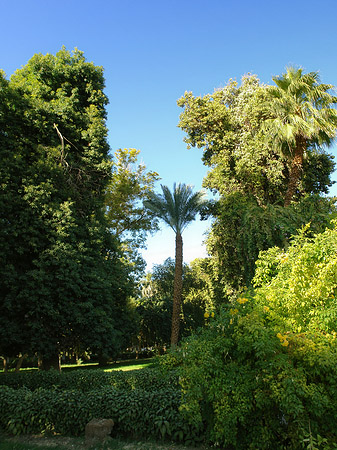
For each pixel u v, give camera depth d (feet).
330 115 44.91
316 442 11.38
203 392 13.25
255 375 12.25
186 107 61.36
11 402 18.49
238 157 54.08
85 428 15.98
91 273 41.68
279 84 47.60
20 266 38.75
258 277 20.12
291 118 44.45
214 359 12.86
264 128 48.55
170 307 109.81
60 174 43.21
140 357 119.44
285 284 15.83
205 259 65.72
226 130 58.95
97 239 45.06
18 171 39.75
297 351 12.08
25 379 28.63
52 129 46.19
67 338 40.88
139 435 15.71
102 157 51.42
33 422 17.58
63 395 18.28
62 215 40.52
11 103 42.24
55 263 37.76
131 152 78.95
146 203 55.88
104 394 17.52
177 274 52.39
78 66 53.42
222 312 14.47
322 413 11.49
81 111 52.26
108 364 86.12
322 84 46.11
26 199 38.27
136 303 104.73
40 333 36.91
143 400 16.24
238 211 47.44
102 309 42.47
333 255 13.96
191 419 12.99
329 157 55.06
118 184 75.82
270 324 13.74
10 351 39.60
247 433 13.01
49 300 37.73
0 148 39.63
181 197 53.78
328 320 13.17
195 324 106.42
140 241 78.33
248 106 54.39
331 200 43.55
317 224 39.42
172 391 16.47
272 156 52.42
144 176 81.15
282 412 12.09
